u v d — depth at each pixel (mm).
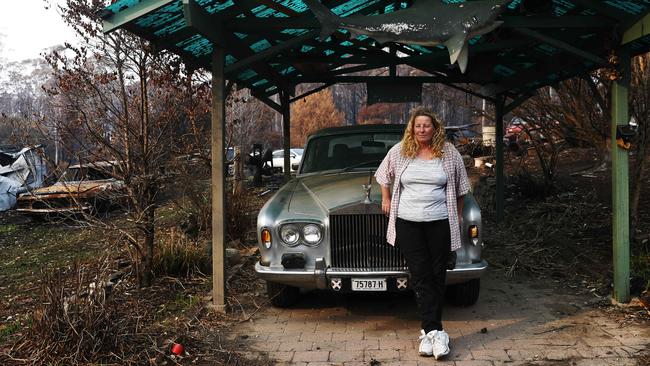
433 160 4090
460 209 4293
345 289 4512
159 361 4125
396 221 4164
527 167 13828
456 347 4242
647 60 7879
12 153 14594
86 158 6066
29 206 11633
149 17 4664
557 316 4836
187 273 6270
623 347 4117
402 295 5590
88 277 5328
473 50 5691
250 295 5707
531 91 8445
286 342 4477
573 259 6523
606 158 11977
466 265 4539
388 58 6859
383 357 4117
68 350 4016
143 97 5809
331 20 4707
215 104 5098
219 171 5121
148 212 5902
